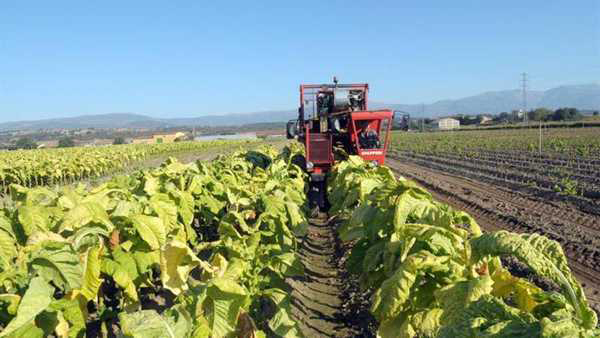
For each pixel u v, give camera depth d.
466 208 14.07
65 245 3.62
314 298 6.80
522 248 2.69
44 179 26.30
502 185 18.56
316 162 13.25
